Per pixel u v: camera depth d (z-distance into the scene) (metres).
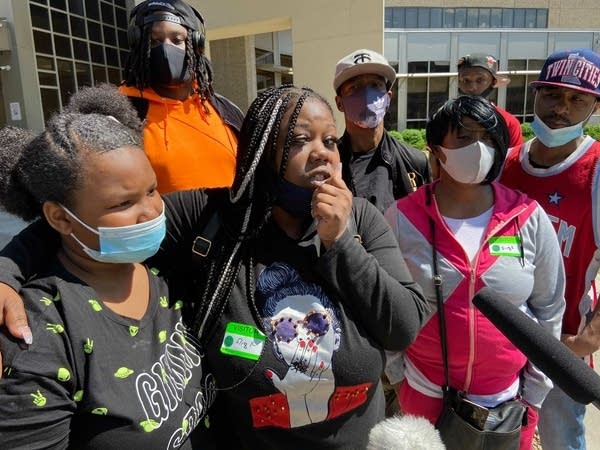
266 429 1.31
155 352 1.18
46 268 1.16
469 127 1.76
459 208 1.90
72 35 13.16
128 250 1.12
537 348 0.99
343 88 2.73
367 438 1.39
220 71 14.85
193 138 2.28
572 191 2.08
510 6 26.52
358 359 1.29
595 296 2.23
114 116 1.42
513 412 1.80
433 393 1.93
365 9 8.29
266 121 1.31
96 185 1.07
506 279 1.79
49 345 1.00
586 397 0.92
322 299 1.30
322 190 1.25
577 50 2.10
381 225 1.47
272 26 9.71
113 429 1.05
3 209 1.20
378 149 2.70
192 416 1.21
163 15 2.21
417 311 1.34
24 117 11.84
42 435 0.96
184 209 1.44
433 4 25.89
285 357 1.26
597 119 21.27
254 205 1.35
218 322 1.29
